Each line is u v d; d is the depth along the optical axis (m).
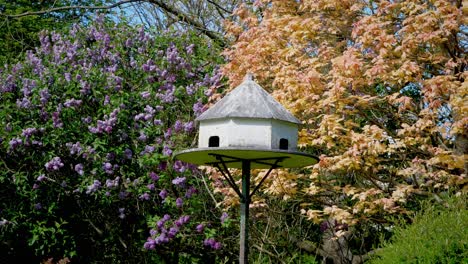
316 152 7.70
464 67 6.73
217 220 8.34
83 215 8.78
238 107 4.19
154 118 8.51
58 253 8.73
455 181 5.98
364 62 6.41
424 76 6.99
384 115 7.01
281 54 7.09
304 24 7.11
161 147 8.16
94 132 8.09
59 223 8.58
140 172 8.40
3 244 8.82
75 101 8.26
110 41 9.30
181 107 8.78
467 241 4.65
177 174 8.16
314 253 8.28
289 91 6.51
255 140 4.15
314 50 7.55
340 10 7.52
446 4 5.98
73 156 8.39
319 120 7.17
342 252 7.94
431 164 6.04
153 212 8.59
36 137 8.24
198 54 9.54
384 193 6.61
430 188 6.55
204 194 8.38
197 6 13.77
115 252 8.93
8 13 14.55
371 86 6.83
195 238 8.21
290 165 4.70
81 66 8.88
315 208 8.15
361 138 5.89
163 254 8.38
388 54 6.42
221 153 4.20
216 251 7.99
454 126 5.68
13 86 8.89
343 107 6.55
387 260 5.05
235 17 12.01
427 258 4.67
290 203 8.38
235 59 7.69
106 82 8.52
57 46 9.32
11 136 8.17
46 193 8.38
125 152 8.20
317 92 6.70
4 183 8.47
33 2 15.81
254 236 8.01
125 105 8.41
